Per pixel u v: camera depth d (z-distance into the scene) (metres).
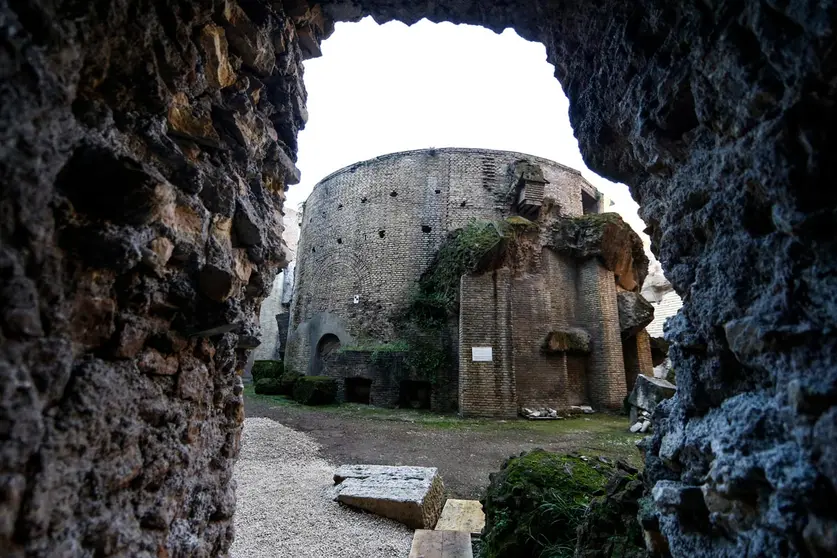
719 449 1.44
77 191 1.27
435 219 15.00
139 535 1.45
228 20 1.99
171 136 1.72
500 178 15.45
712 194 1.74
